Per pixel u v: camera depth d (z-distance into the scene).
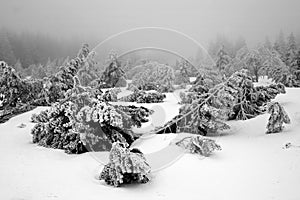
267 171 8.64
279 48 53.44
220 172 8.72
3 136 12.87
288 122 12.21
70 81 20.23
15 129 14.16
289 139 11.07
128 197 7.12
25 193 6.90
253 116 14.97
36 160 9.52
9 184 7.37
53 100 20.17
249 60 38.12
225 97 12.98
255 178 8.26
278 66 31.56
